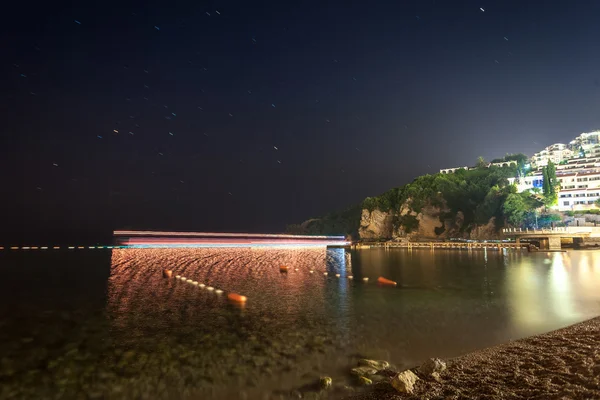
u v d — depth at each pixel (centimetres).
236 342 1788
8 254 9919
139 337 1905
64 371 1454
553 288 3403
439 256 8456
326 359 1528
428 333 1875
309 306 2678
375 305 2673
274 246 16538
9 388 1308
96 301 2950
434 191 14650
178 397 1217
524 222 11506
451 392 1030
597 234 9250
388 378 1276
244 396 1205
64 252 10900
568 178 12975
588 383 947
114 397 1235
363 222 16712
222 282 4097
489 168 15462
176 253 10288
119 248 13138
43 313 2530
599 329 1648
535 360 1259
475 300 2822
